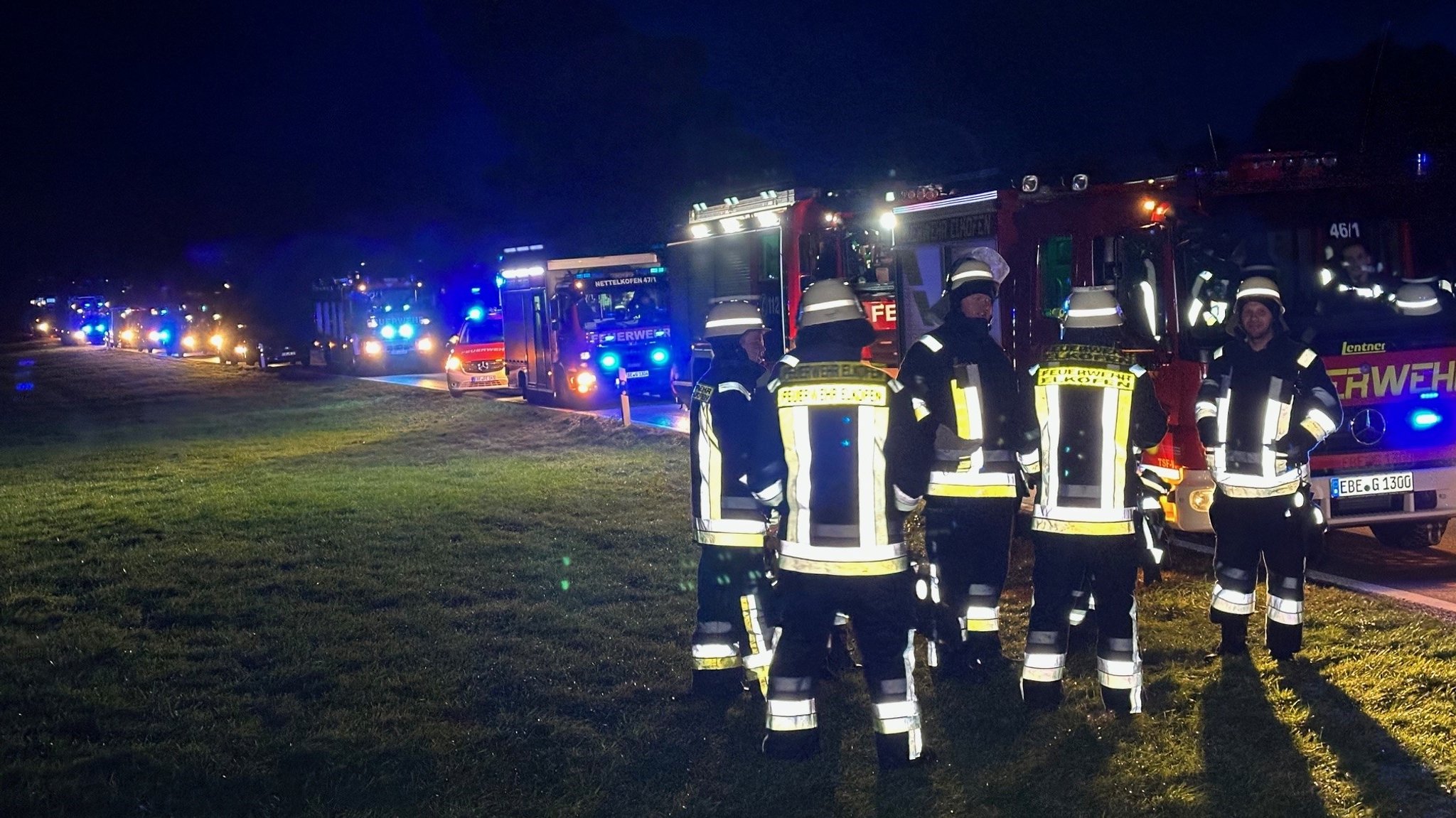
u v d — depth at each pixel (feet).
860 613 16.31
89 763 18.01
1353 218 26.58
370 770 17.49
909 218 37.60
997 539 19.60
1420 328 25.89
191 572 30.48
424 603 26.58
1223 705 18.30
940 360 19.26
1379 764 16.17
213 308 150.30
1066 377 17.85
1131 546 17.80
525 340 72.74
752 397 18.63
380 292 106.32
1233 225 26.12
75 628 25.55
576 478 44.45
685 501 37.70
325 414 78.38
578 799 16.51
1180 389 25.99
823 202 45.65
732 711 19.19
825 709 19.07
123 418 85.20
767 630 18.92
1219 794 15.61
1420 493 25.96
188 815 16.40
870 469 16.08
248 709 20.17
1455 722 17.10
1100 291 18.28
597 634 23.67
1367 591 23.75
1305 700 18.31
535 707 19.74
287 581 29.17
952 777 16.57
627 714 19.29
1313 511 19.83
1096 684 19.33
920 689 19.75
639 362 68.64
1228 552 20.04
